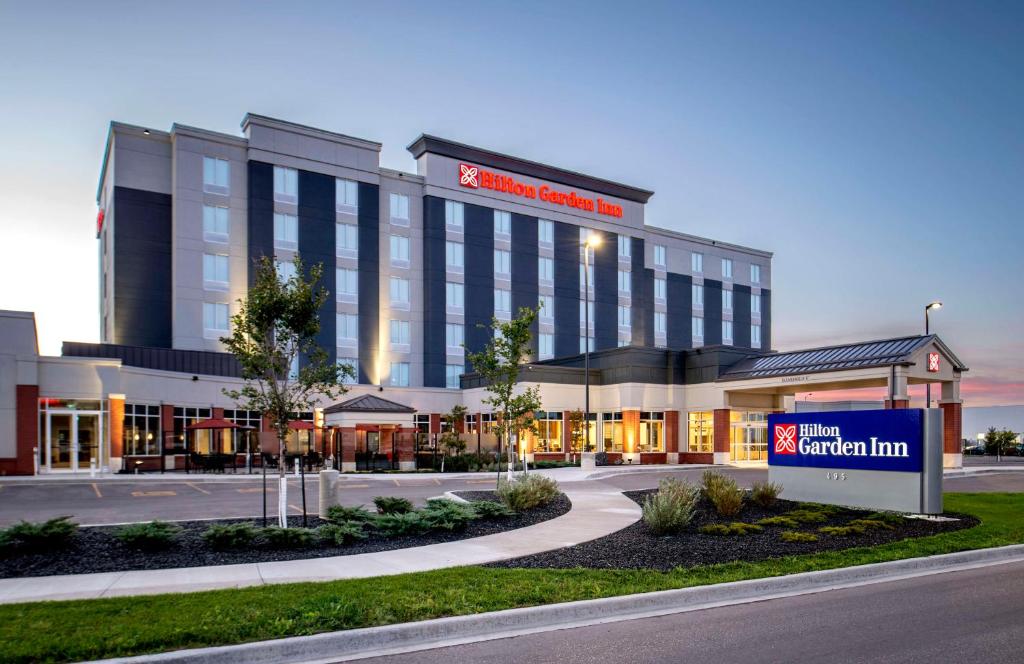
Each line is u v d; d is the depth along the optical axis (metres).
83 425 31.30
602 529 14.55
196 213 45.72
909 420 17.02
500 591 8.90
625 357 44.44
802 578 10.16
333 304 49.53
